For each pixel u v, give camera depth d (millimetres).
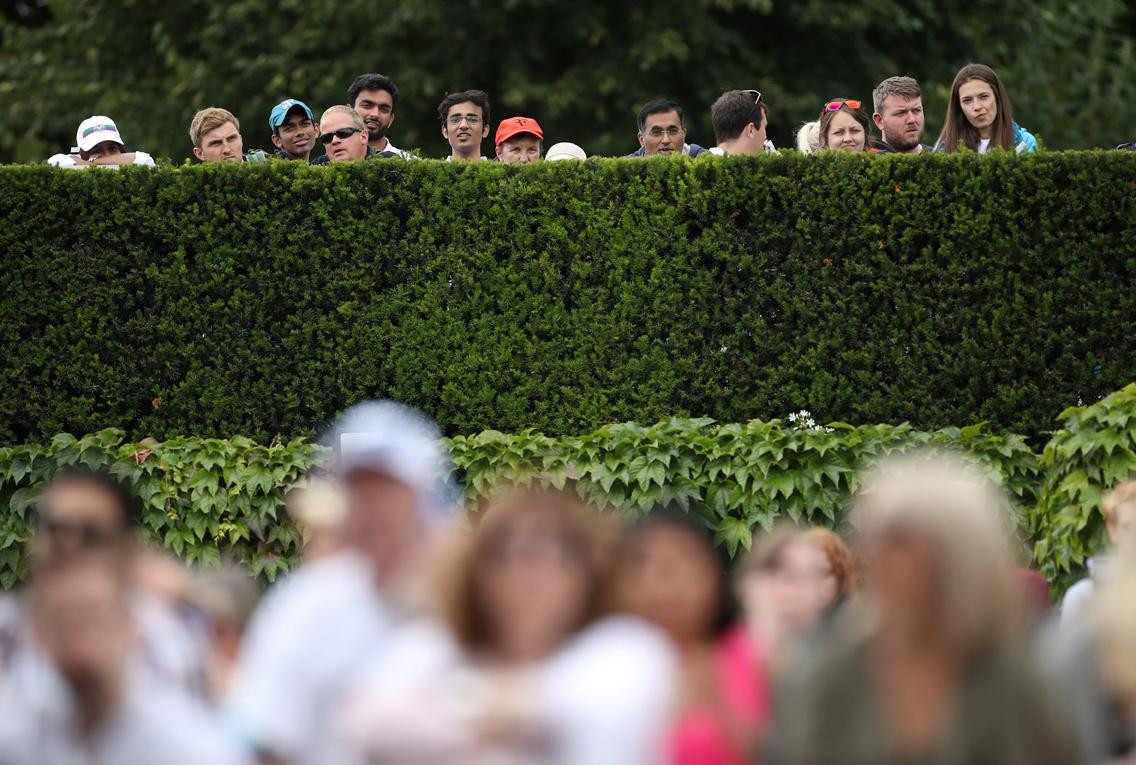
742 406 35875
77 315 36844
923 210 35812
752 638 18328
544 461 34625
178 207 36812
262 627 15555
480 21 67438
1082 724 15180
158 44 74938
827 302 35844
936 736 13953
